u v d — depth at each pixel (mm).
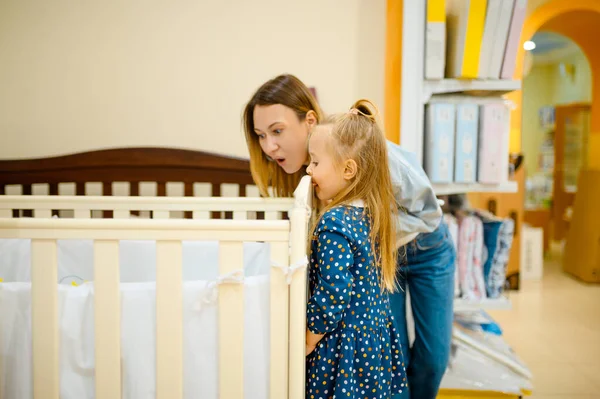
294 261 920
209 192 2266
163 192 2049
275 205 1479
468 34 1721
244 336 958
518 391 1788
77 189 2031
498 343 2029
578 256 4043
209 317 952
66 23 2219
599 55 4004
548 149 5695
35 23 2215
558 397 1992
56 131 2256
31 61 2229
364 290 1084
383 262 1142
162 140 2271
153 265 1432
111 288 935
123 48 2236
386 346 1147
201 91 2260
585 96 5422
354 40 2232
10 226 922
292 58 2246
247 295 954
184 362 957
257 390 963
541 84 5992
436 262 1457
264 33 2240
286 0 2227
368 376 1085
